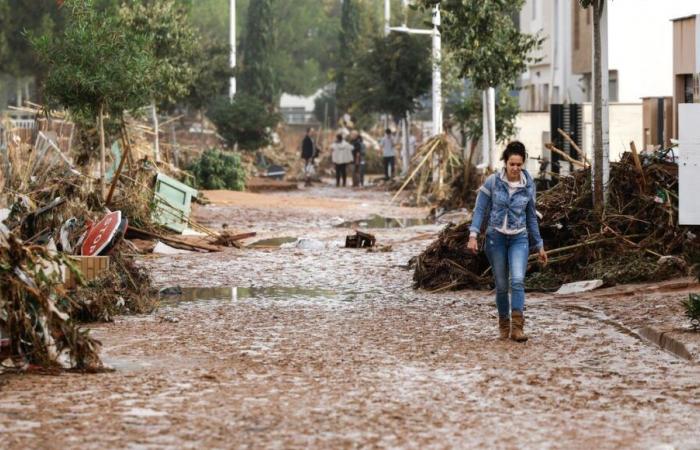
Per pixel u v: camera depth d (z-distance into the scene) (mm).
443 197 52719
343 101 91750
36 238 23906
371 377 14422
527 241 17781
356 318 20094
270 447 10938
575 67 57719
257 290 24703
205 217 45625
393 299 22906
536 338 17656
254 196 57312
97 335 18078
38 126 41688
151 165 38219
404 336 17953
